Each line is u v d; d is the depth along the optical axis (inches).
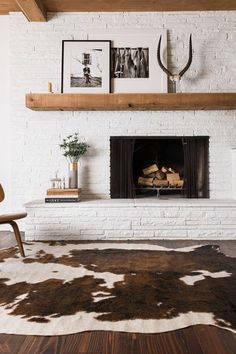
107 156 149.8
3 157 152.4
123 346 54.5
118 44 148.8
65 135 149.3
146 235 132.4
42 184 148.9
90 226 132.3
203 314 65.2
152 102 137.4
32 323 62.0
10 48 148.4
